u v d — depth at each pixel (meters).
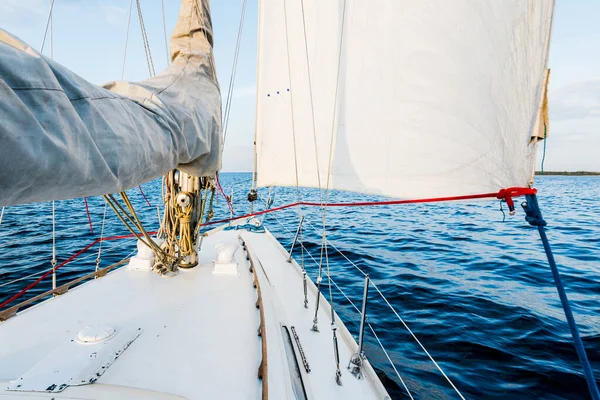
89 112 0.85
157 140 1.14
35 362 1.52
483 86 1.50
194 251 2.95
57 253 6.65
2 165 0.62
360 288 5.26
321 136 2.37
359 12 1.94
